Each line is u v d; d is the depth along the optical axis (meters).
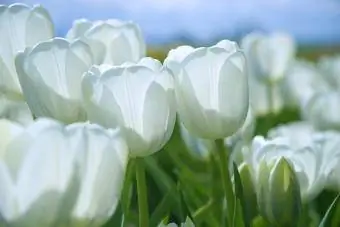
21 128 1.05
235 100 1.26
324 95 2.11
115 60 1.33
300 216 1.27
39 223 1.06
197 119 1.26
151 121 1.19
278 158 1.27
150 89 1.19
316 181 1.37
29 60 1.22
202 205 1.42
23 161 1.05
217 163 1.54
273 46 2.43
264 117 2.51
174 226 1.22
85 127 1.07
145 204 1.24
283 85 2.84
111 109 1.19
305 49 8.50
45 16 1.31
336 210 1.39
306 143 1.43
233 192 1.33
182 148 1.78
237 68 1.25
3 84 1.29
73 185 1.06
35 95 1.23
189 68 1.25
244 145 1.46
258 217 1.31
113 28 1.33
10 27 1.29
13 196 1.05
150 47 4.52
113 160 1.07
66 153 1.06
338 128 2.10
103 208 1.08
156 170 1.49
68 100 1.23
